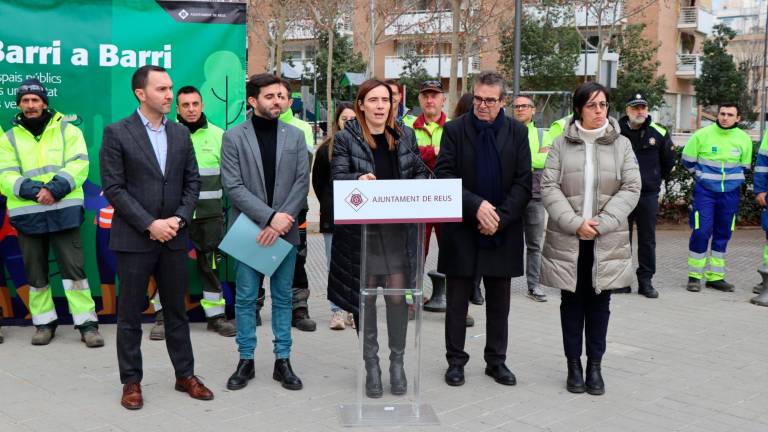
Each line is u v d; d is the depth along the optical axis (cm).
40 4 632
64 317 662
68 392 494
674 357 592
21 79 631
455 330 524
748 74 4544
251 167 497
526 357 591
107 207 654
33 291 604
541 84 3212
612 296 812
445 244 516
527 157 514
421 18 3381
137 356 475
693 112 4400
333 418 457
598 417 465
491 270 509
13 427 433
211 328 658
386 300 466
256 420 452
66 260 599
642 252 815
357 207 423
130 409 463
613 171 500
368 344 475
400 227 459
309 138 676
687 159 856
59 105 640
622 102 3134
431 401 490
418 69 3828
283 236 501
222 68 667
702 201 841
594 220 488
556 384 527
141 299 473
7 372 533
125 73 650
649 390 516
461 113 695
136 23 648
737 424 456
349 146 500
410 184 425
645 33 4019
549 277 504
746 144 834
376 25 3400
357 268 497
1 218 638
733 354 602
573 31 3183
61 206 590
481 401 491
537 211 780
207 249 638
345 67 4103
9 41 627
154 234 461
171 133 480
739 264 1027
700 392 512
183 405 474
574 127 508
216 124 670
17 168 591
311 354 593
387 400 477
